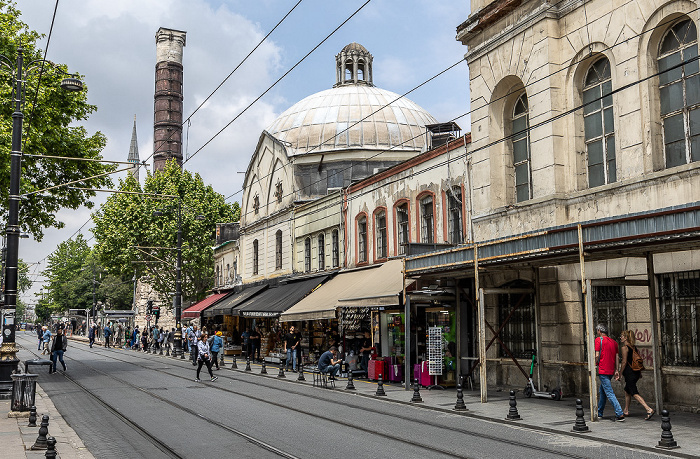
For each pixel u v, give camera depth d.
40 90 25.56
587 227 12.40
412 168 24.17
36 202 27.67
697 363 13.48
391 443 10.60
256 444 10.62
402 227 25.00
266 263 39.41
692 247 11.82
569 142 16.83
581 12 16.50
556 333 16.75
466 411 14.12
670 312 14.13
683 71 14.27
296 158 36.50
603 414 13.31
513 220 18.25
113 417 14.02
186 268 54.66
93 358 37.59
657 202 14.22
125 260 51.75
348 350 26.98
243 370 28.08
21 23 26.97
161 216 53.38
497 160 19.28
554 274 16.92
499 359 18.75
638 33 14.90
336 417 13.56
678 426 11.71
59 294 100.19
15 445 10.63
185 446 10.56
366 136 40.16
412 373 21.19
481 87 19.80
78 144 27.53
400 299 19.16
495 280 18.86
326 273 30.47
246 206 44.03
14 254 17.69
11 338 17.45
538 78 17.42
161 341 46.56
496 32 19.25
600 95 16.31
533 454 9.59
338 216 29.88
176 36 93.19
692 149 13.99
